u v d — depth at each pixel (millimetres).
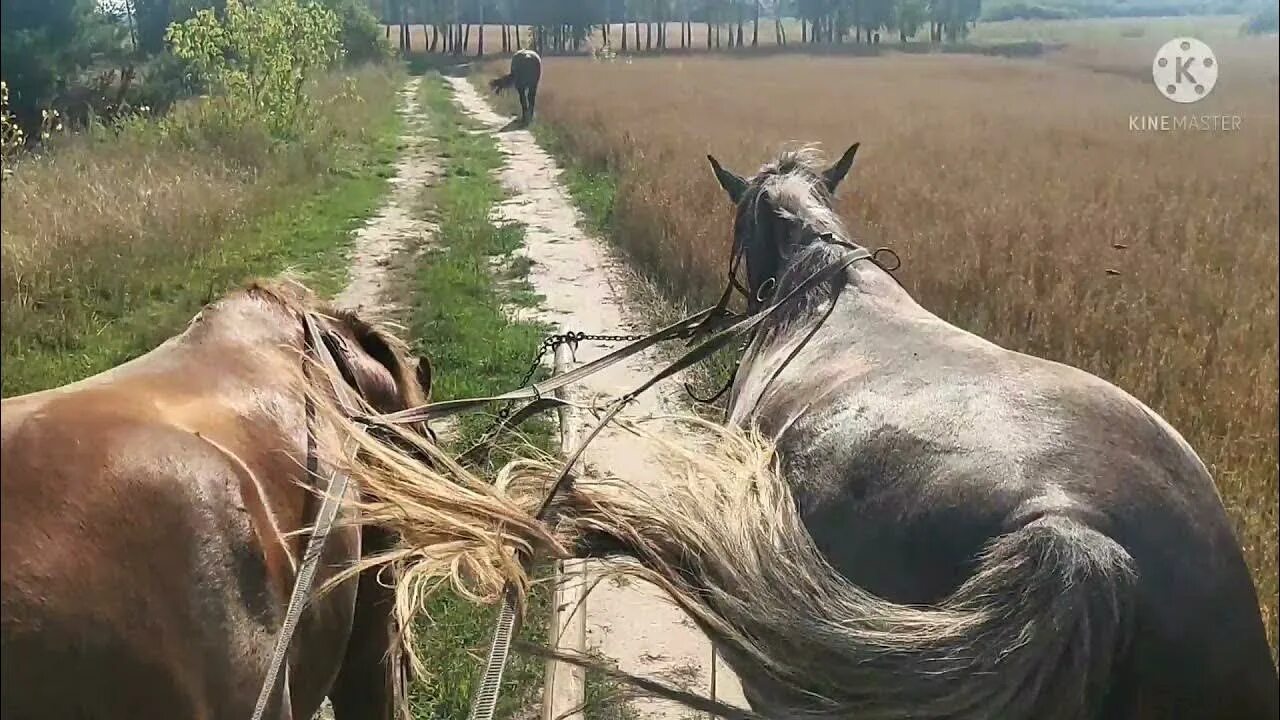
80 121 24750
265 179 17734
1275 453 6797
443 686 5426
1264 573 5492
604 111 30375
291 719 3047
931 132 25188
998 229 12586
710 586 3191
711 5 85750
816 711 3014
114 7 32531
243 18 22812
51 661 2311
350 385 3846
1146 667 2832
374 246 14969
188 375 3211
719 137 22938
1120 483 3000
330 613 3371
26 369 9516
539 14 78688
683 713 5301
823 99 34938
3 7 24906
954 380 3500
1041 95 36000
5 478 2410
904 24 83812
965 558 3018
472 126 32125
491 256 14688
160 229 13297
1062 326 9086
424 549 3221
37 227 12289
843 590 3092
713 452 3607
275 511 3057
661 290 12523
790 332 4516
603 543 3398
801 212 4988
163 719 2512
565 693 4922
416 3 81688
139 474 2596
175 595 2566
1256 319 9633
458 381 9391
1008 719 2775
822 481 3477
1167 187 17531
